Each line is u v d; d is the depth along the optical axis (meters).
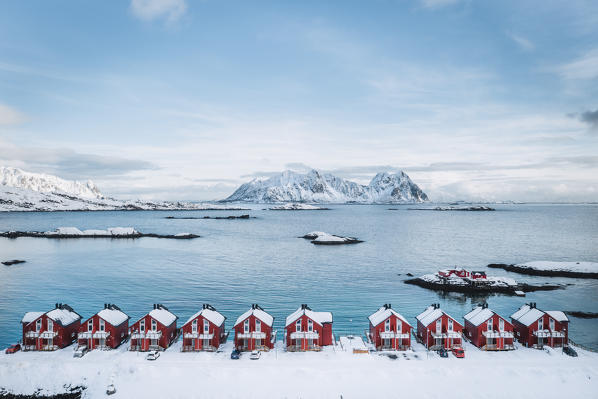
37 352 63.94
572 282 131.75
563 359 61.91
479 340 66.06
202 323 65.19
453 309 101.88
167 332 66.19
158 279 132.25
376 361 61.09
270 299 107.62
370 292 116.94
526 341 67.56
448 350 65.00
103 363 59.41
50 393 53.59
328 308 100.06
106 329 65.69
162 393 53.12
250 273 142.88
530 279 136.62
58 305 71.00
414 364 60.00
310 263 164.25
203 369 58.00
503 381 55.53
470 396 52.56
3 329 84.25
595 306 104.56
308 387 54.19
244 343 65.31
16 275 139.12
